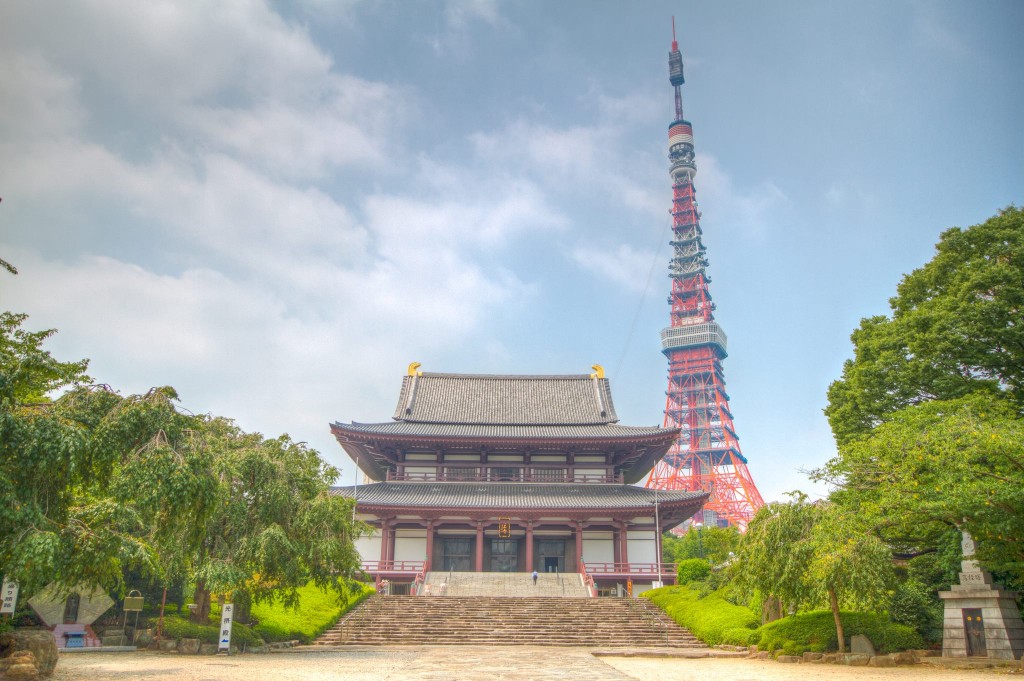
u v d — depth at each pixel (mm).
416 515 68062
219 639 31844
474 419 81312
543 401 85812
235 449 35406
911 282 47312
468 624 46344
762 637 34875
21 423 19328
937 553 36844
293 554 33594
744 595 41312
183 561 31266
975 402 32969
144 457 22609
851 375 48719
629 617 48250
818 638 32500
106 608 33719
